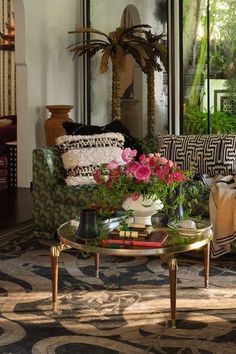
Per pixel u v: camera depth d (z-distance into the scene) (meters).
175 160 4.57
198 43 6.73
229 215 3.80
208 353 2.50
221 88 6.64
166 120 7.26
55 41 7.29
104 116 7.90
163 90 7.27
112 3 7.62
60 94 7.43
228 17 6.51
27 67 6.82
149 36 7.12
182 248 2.85
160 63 7.27
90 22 7.69
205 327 2.80
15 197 6.42
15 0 6.68
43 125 7.19
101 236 2.94
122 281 3.51
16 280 3.54
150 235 2.96
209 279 3.54
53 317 2.94
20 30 6.74
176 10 6.82
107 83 7.87
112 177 3.02
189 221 3.15
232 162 4.43
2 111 10.45
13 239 4.56
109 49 6.95
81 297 3.23
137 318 2.91
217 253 3.86
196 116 6.83
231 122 6.60
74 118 7.75
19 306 3.09
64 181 4.55
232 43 6.52
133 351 2.53
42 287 3.41
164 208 3.15
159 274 3.64
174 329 2.78
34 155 4.48
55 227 4.48
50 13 7.15
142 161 3.01
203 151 4.50
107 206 3.12
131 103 7.90
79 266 3.81
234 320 2.88
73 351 2.53
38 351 2.53
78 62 7.75
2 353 2.51
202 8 6.66
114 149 4.65
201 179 4.27
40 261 3.95
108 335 2.71
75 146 4.63
